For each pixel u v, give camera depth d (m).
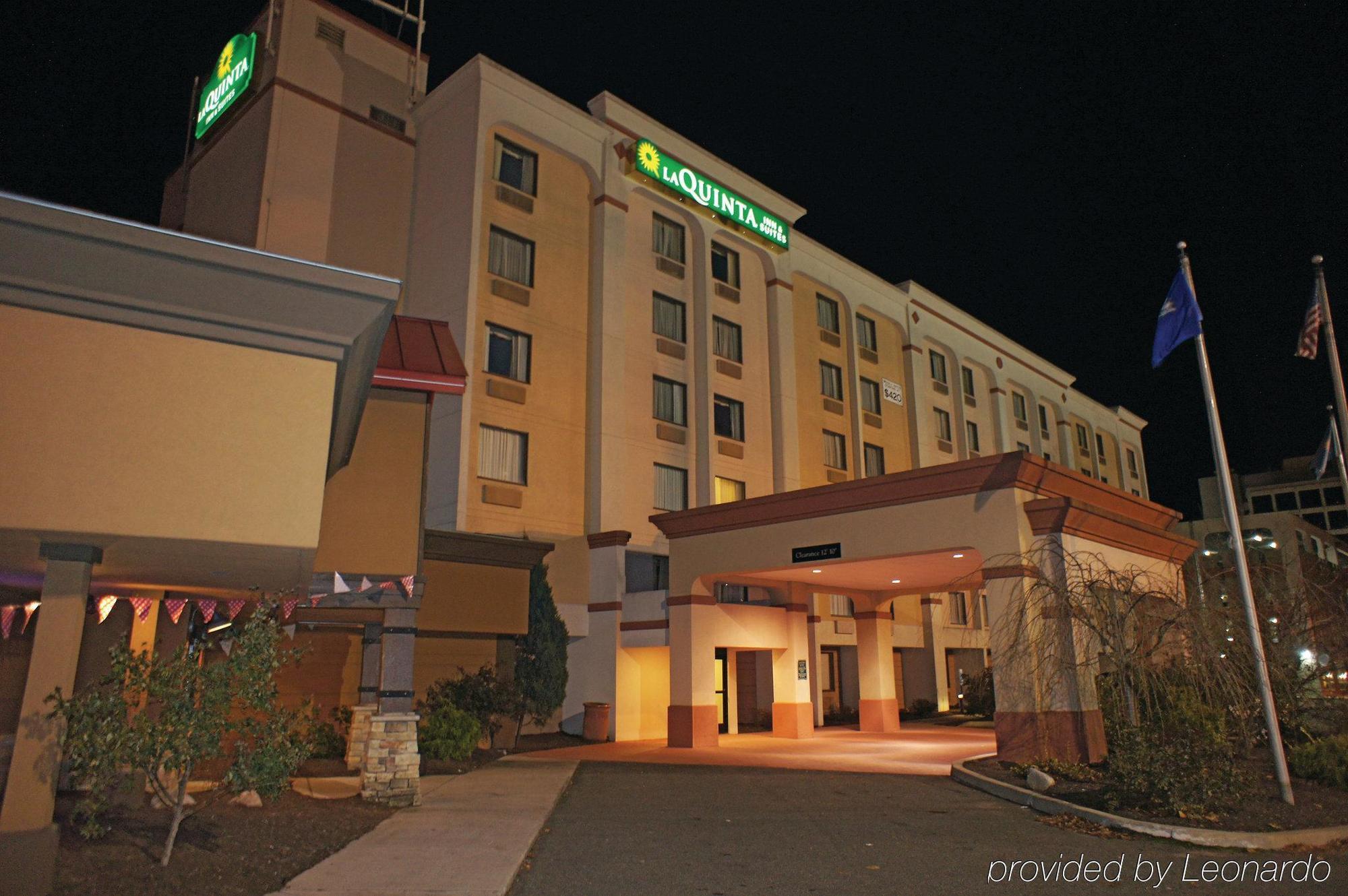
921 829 10.87
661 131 30.03
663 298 29.75
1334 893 8.41
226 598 11.21
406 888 7.71
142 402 7.00
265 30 26.23
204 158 28.02
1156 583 17.30
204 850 8.41
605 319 27.05
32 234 6.58
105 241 6.70
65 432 6.77
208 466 7.08
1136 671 14.68
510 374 25.17
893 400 38.81
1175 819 10.98
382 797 11.77
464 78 25.84
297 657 8.72
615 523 25.94
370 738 11.97
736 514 20.42
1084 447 53.75
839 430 35.53
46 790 7.09
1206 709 14.63
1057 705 15.08
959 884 8.37
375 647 14.95
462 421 23.36
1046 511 15.86
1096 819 11.27
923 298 41.22
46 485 6.66
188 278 7.04
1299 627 17.55
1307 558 32.00
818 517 19.09
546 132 26.89
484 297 24.84
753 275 33.19
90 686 7.66
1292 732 16.52
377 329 7.96
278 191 24.19
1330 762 13.92
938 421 41.47
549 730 23.41
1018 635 15.14
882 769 16.52
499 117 25.73
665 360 29.20
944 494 17.00
